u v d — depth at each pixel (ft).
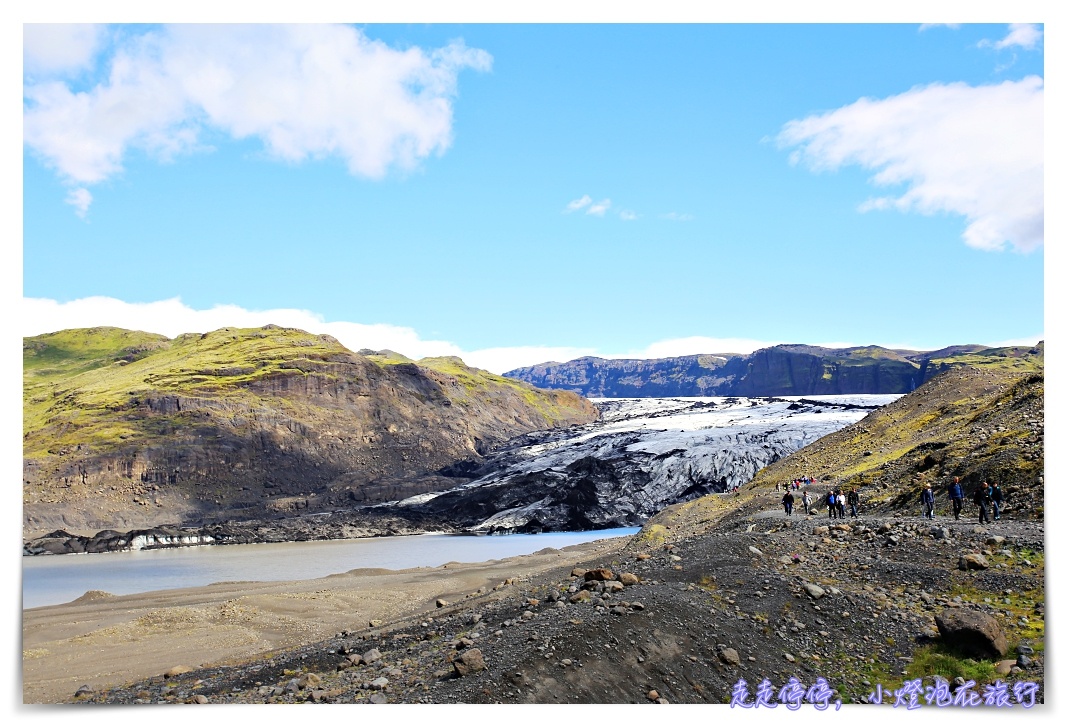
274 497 579.07
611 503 498.28
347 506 571.69
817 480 197.16
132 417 634.84
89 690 95.35
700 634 71.31
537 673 62.80
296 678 79.82
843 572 90.33
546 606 83.15
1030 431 134.72
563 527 473.67
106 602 222.28
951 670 67.56
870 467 185.78
